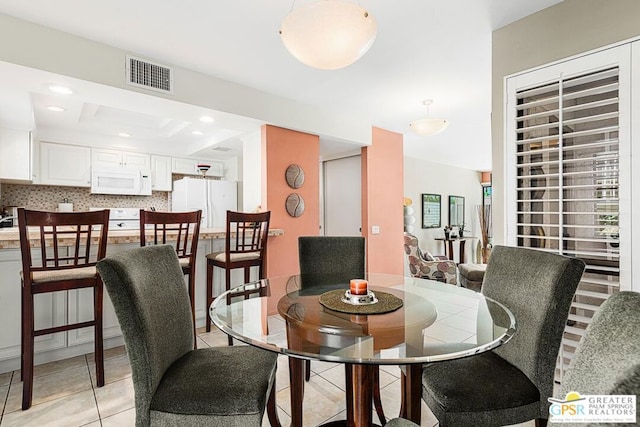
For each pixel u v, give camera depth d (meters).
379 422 1.82
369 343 1.19
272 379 1.43
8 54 2.13
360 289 1.63
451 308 1.61
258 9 2.09
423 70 2.98
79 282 2.03
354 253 2.46
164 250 1.52
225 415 1.16
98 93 2.68
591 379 0.61
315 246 2.46
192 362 1.41
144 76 2.70
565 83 1.99
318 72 3.03
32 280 1.89
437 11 2.12
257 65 2.89
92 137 4.76
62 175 4.50
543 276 1.36
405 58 2.76
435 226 7.70
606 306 0.72
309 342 1.20
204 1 2.01
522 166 2.18
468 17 2.18
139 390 1.15
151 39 2.45
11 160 3.72
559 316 1.25
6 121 3.49
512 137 2.23
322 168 6.08
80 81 2.44
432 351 1.14
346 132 4.38
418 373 1.37
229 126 3.72
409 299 1.75
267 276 3.66
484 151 6.64
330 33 1.59
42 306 2.37
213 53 2.67
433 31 2.35
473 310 1.57
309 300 1.70
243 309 1.64
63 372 2.28
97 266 1.12
